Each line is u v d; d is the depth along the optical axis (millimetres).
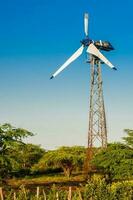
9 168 52594
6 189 53688
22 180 88500
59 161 110000
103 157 68125
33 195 44469
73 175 108250
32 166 123500
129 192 43094
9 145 51094
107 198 42094
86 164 81312
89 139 81750
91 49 81375
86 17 82875
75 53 81875
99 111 82062
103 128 81625
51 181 90250
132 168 65125
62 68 79375
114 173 66312
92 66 82562
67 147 120938
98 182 42938
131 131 70438
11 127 52562
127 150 66938
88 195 42219
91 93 82562
